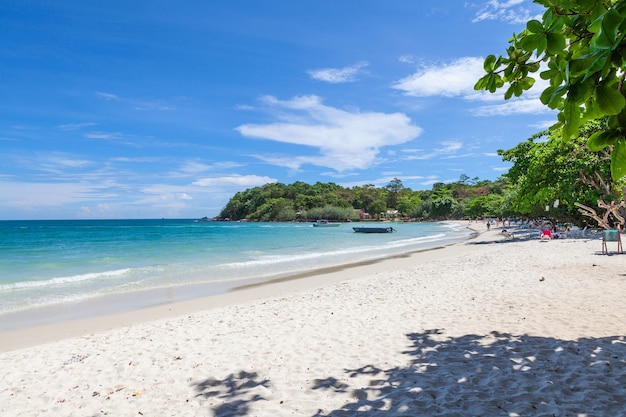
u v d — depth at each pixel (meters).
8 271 20.17
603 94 1.41
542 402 4.22
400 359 5.89
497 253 21.52
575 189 28.45
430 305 9.50
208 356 6.66
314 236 56.12
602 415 3.89
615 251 17.80
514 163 34.41
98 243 41.78
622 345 5.78
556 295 9.50
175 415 4.59
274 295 13.37
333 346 6.77
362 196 172.50
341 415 4.29
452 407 4.25
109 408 4.91
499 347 6.07
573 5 1.81
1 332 9.38
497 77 2.81
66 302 12.75
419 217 148.00
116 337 8.41
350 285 13.86
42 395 5.46
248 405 4.71
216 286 15.60
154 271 19.94
